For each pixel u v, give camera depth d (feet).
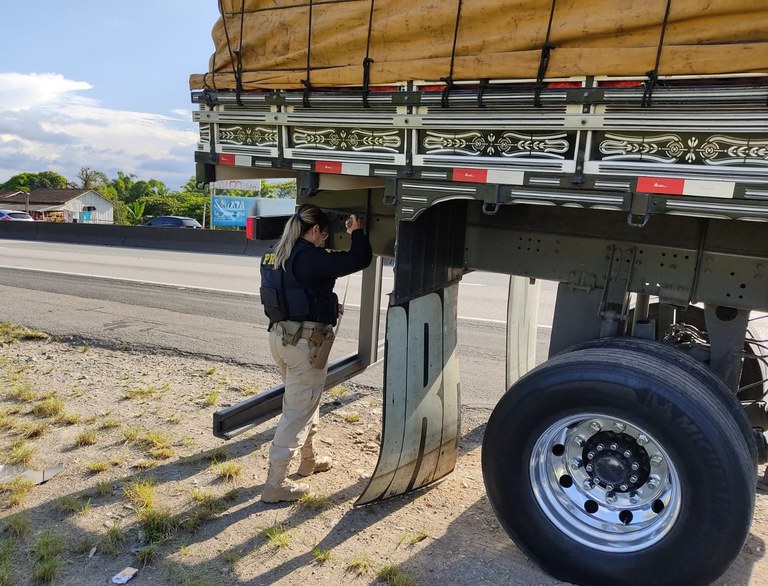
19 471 11.73
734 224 8.76
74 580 8.87
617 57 7.21
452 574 9.02
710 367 9.57
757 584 8.81
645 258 9.44
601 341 9.19
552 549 8.70
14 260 48.26
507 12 7.90
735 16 6.67
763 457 9.59
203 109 10.90
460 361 20.48
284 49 9.78
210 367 19.22
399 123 8.79
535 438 8.61
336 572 9.07
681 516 7.82
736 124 6.73
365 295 16.05
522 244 10.48
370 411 15.62
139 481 11.62
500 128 8.07
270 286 10.52
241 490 11.48
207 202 219.61
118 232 66.69
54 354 20.54
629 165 7.38
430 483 11.60
